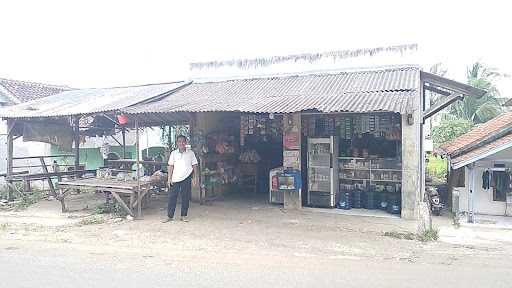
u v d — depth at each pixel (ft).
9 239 28.17
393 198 37.83
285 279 19.51
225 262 22.57
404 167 35.53
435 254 24.84
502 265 22.27
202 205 42.04
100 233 30.12
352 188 41.34
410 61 41.19
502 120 46.78
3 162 53.72
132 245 26.63
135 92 47.14
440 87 41.96
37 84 65.51
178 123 51.70
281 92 39.60
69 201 44.96
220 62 48.67
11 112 43.88
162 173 42.34
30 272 20.53
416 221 34.68
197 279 19.51
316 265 22.03
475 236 30.19
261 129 45.85
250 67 47.32
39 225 32.96
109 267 21.43
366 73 41.93
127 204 38.24
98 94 49.57
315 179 40.98
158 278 19.62
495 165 38.29
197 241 27.78
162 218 35.83
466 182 39.58
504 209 38.37
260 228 31.96
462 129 82.33
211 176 44.60
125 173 41.70
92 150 65.00
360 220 35.06
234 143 49.44
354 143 42.09
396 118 39.27
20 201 43.50
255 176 50.37
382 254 24.73
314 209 39.78
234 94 41.14
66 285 18.58
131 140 71.31
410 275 20.22
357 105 31.58
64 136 50.31
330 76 43.04
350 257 23.91
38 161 58.23
